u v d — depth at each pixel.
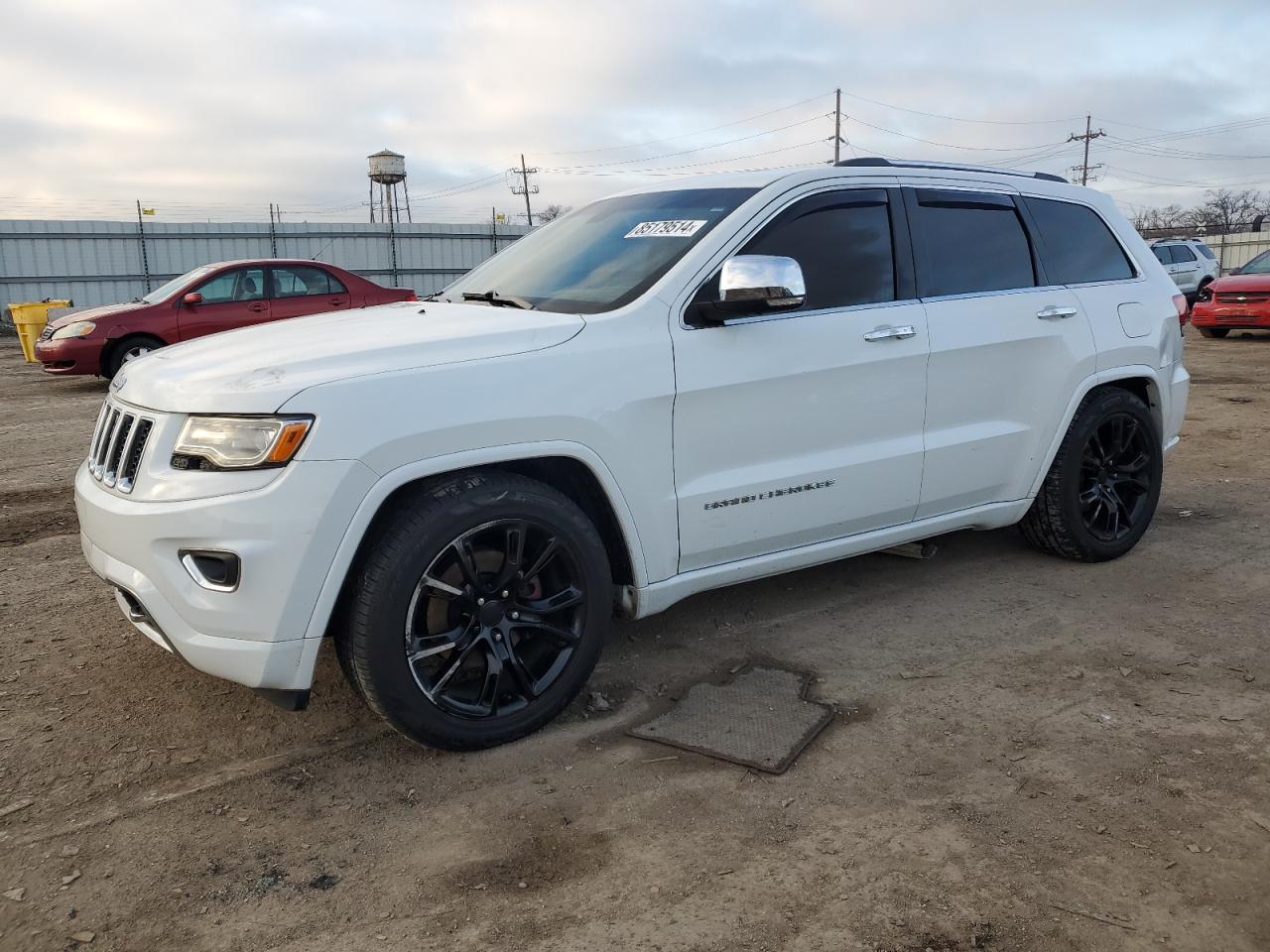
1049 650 3.78
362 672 2.80
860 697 3.41
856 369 3.68
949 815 2.67
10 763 3.02
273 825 2.69
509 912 2.32
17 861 2.54
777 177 3.70
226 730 3.22
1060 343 4.32
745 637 3.96
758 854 2.52
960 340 3.98
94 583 4.69
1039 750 3.01
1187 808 2.67
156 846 2.60
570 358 3.06
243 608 2.66
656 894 2.37
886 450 3.83
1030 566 4.75
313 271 12.88
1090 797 2.74
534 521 3.00
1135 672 3.56
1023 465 4.33
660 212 3.81
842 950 2.16
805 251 3.66
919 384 3.88
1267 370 12.09
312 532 2.65
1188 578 4.56
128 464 2.92
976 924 2.23
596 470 3.11
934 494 4.03
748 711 3.31
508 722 3.06
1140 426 4.75
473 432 2.86
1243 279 15.70
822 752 3.03
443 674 2.96
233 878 2.47
